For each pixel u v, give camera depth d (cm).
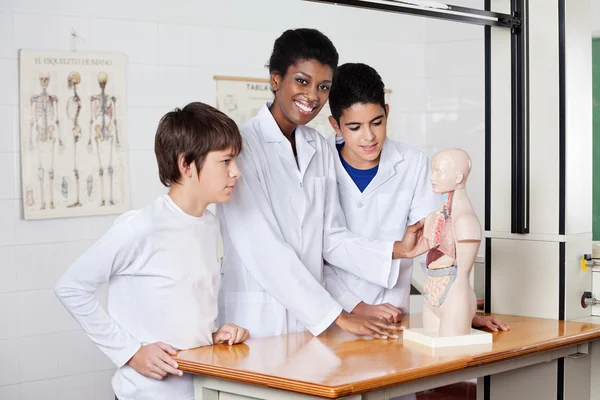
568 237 226
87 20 362
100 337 176
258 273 197
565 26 224
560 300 226
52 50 354
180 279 180
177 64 385
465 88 434
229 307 207
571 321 224
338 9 429
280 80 204
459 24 432
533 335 199
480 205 429
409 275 233
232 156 179
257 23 406
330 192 221
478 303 247
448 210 189
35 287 355
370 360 168
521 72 228
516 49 229
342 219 225
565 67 224
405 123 449
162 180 184
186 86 388
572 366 222
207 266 185
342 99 212
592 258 238
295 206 209
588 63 234
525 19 228
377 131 215
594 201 360
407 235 205
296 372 157
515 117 229
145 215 176
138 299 179
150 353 174
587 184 233
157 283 178
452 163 185
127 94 373
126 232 174
